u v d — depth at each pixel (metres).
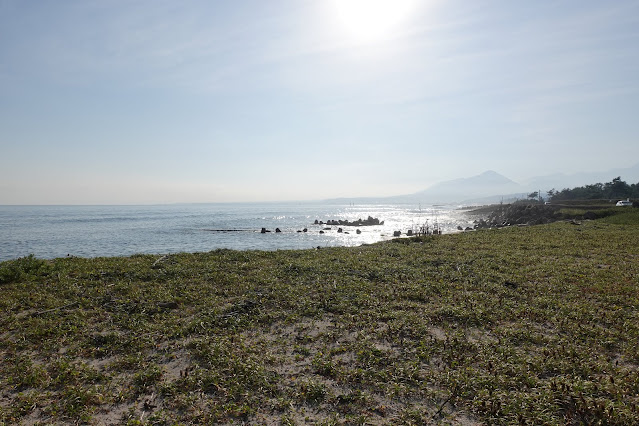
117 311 13.93
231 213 197.62
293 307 14.31
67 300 14.99
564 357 9.78
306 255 25.36
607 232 39.50
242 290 16.50
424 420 7.32
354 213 193.88
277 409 7.83
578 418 7.28
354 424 7.30
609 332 11.51
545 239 33.72
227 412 7.68
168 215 170.25
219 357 9.95
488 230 45.12
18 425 7.25
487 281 18.00
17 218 140.12
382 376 8.97
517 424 7.06
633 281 17.66
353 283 17.42
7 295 15.50
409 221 118.06
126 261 22.72
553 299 14.94
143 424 7.27
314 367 9.60
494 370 9.06
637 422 7.00
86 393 8.17
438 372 9.17
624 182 178.25
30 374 9.12
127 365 9.81
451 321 12.80
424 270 20.23
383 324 12.50
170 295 15.62
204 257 24.14
